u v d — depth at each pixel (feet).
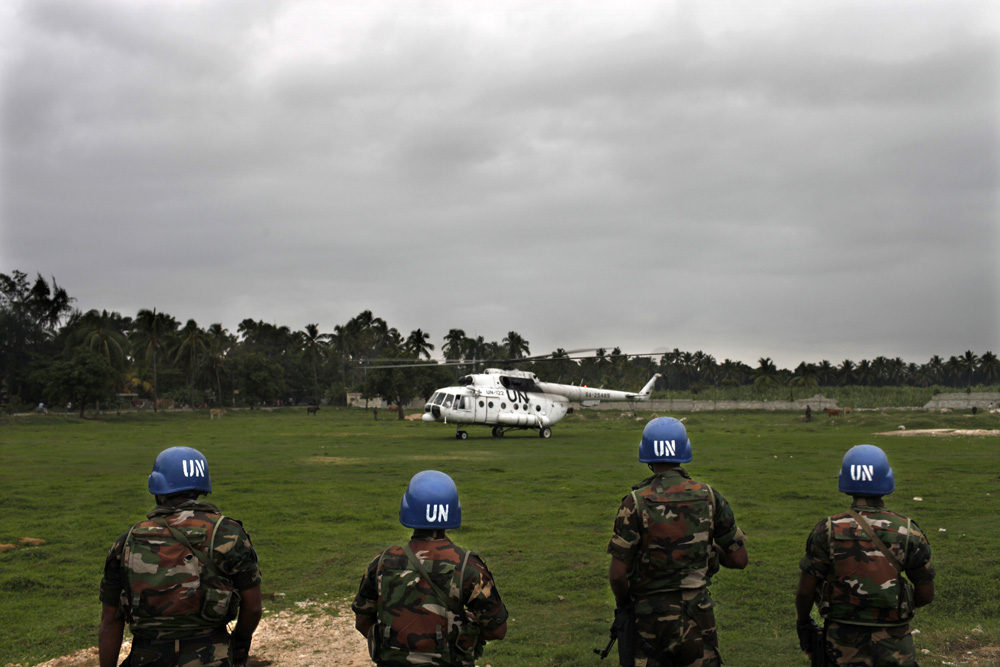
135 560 12.18
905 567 13.58
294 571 32.27
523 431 155.53
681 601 13.84
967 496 51.72
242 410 285.23
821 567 13.92
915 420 158.30
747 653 22.11
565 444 111.14
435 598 11.65
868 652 13.44
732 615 25.86
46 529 41.88
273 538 38.70
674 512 13.96
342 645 23.08
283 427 171.94
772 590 28.66
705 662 13.76
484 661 21.49
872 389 319.27
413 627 11.55
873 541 13.56
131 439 125.18
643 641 13.89
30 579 30.68
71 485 60.54
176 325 324.60
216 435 136.26
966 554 33.83
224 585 12.47
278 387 305.94
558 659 21.59
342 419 235.40
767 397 302.04
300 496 53.67
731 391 333.62
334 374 406.21
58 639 23.77
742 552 14.69
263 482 62.13
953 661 21.38
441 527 12.00
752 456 85.97
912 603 13.48
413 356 260.42
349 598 28.25
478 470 71.56
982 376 525.75
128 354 321.11
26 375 254.06
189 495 13.14
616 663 21.09
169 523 12.48
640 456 14.76
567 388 135.13
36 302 268.41
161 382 340.39
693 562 13.91
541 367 354.95
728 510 14.55
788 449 95.96
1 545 37.06
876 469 14.07
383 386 238.68
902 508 46.70
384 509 48.26
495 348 447.01
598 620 25.35
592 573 31.24
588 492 55.36
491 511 46.98
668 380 525.75
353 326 420.36
